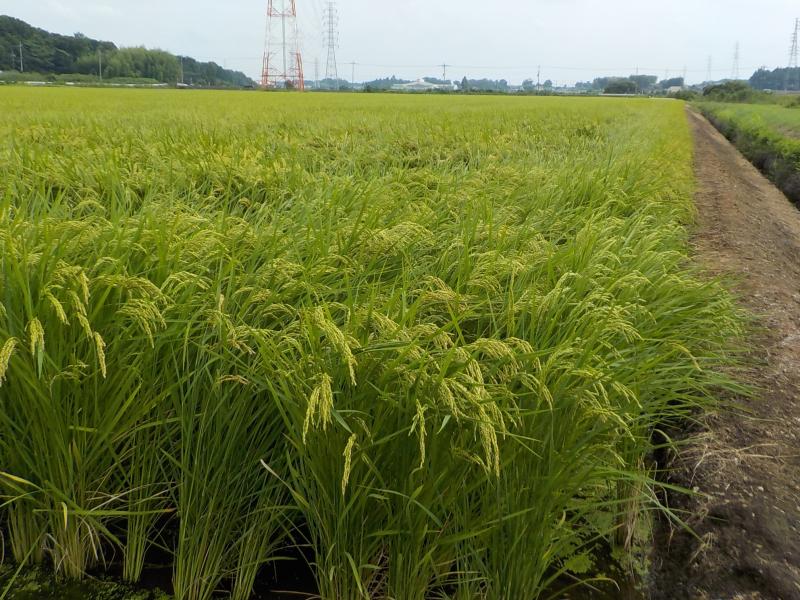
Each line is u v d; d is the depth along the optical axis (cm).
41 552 276
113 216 356
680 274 444
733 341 454
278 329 317
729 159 2125
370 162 801
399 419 235
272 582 283
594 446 259
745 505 305
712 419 373
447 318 350
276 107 2423
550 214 547
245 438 269
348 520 244
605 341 312
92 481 270
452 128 1296
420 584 252
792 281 688
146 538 278
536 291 337
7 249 258
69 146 826
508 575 249
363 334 254
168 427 282
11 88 4009
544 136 1263
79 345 261
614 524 312
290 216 447
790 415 378
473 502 257
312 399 202
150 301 264
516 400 258
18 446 250
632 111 2950
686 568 287
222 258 333
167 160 685
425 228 429
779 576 269
